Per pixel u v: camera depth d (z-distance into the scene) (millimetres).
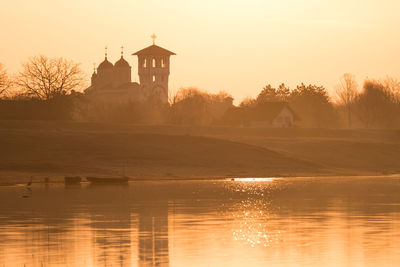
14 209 180375
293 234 130125
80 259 105312
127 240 123812
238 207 184500
